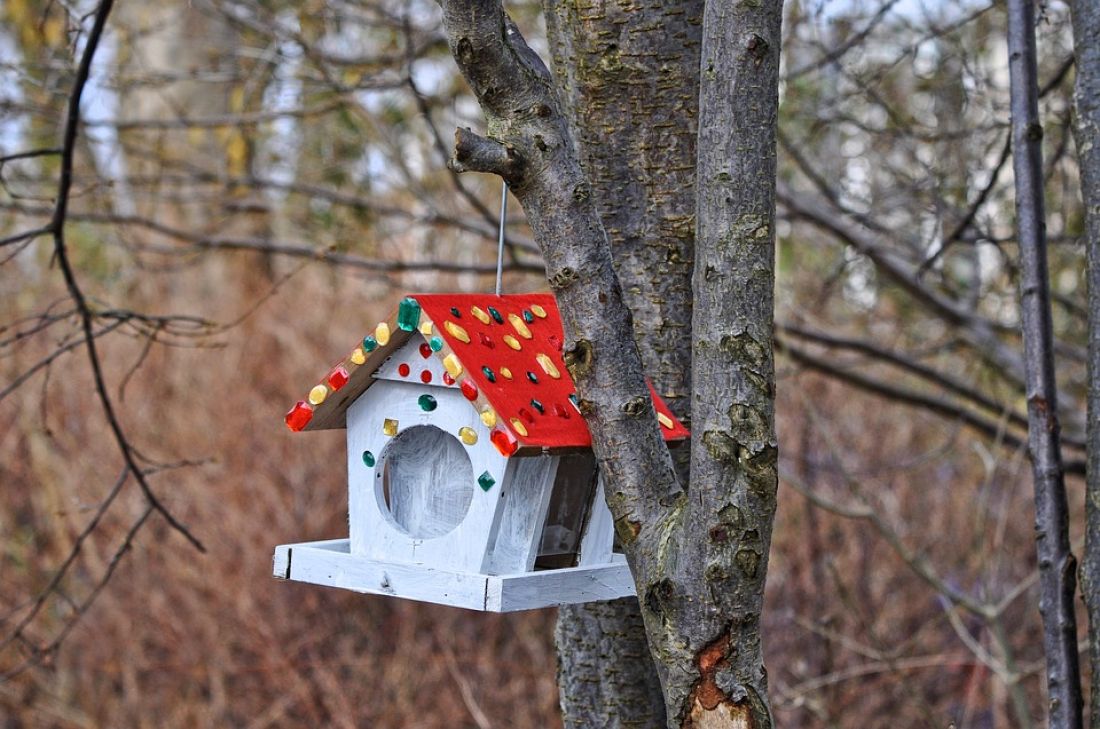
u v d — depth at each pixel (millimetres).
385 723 9328
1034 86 4164
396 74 7730
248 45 8836
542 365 3387
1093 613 3562
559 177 2812
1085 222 3725
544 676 9430
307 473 10289
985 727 9094
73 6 6977
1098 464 3596
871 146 8180
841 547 9594
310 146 9648
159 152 9297
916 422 10297
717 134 2734
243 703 9664
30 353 10797
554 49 3896
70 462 10461
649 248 3715
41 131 9602
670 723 2793
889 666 7348
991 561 8891
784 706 7379
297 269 6141
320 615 9797
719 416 2693
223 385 10672
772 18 2742
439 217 7629
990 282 8555
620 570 3369
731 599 2701
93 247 11617
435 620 9602
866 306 9375
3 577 10062
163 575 10008
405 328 3248
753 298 2701
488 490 3252
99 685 9922
